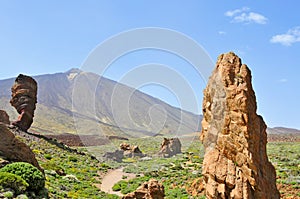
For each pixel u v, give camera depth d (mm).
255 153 16375
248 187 15781
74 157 60219
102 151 68250
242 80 17000
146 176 52844
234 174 16031
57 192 33125
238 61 17594
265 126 17969
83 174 51125
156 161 67125
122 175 54531
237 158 16328
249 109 16625
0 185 23797
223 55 18188
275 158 62594
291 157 63250
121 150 71562
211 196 16141
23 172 26406
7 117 62562
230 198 15828
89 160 62406
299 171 47625
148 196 26219
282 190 38281
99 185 47344
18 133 58938
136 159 69750
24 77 62562
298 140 107375
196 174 50125
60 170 47406
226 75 17234
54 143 66188
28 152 29750
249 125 16375
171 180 48688
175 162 65375
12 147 28625
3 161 27062
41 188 27406
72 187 40281
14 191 24172
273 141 105750
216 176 16219
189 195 39344
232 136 16547
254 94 17531
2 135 28375
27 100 62219
